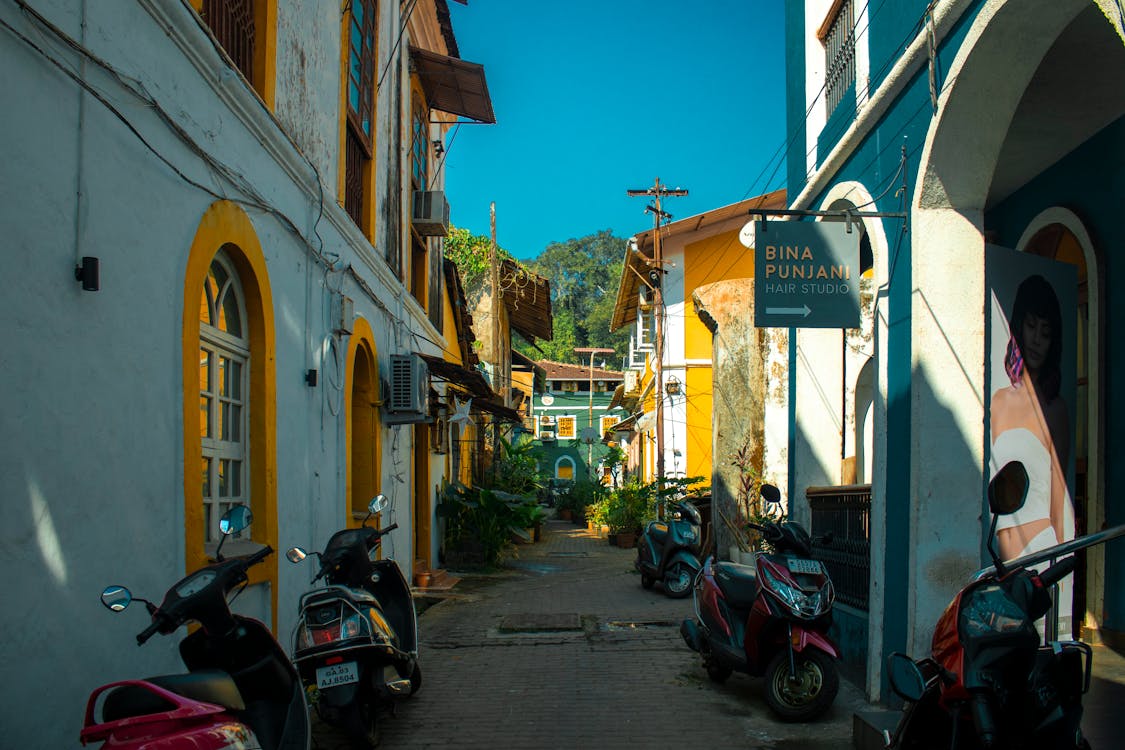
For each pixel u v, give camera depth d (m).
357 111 9.45
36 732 3.39
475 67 12.96
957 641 3.37
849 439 10.91
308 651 4.86
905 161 6.27
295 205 7.05
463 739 5.47
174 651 4.56
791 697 5.82
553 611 10.59
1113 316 7.52
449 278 17.58
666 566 12.09
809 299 6.46
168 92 4.71
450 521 16.20
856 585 7.20
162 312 4.58
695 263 22.67
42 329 3.52
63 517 3.62
